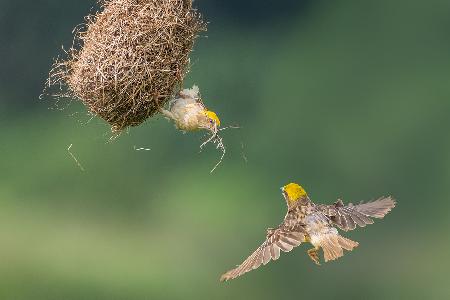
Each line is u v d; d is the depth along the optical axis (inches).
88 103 312.0
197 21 317.7
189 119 306.8
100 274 582.6
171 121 318.7
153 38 309.4
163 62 309.1
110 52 308.0
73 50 319.3
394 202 267.4
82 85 309.7
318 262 255.1
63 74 319.0
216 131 305.6
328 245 256.1
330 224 261.1
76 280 574.2
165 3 312.5
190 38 315.3
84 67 309.1
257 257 242.8
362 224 262.2
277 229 255.9
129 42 308.2
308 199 266.7
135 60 307.6
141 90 307.9
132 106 309.0
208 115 306.3
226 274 237.0
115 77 306.2
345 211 264.4
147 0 312.2
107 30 310.5
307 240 259.0
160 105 310.8
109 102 309.1
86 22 324.8
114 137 319.6
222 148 305.4
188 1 315.9
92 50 309.6
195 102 309.9
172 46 311.1
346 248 255.9
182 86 313.1
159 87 309.1
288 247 247.9
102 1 317.1
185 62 315.3
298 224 259.3
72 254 589.6
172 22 311.4
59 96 335.3
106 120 313.4
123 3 311.7
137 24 309.4
